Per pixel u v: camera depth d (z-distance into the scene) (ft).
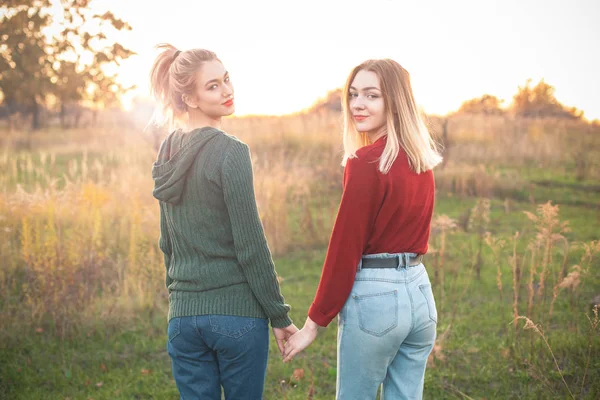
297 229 23.38
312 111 47.88
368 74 6.73
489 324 14.06
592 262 17.01
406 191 6.41
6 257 16.12
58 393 10.98
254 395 6.68
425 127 6.77
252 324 6.46
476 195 30.76
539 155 39.01
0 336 12.87
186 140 6.44
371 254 6.53
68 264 14.42
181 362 6.68
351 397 6.65
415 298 6.54
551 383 10.68
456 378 11.38
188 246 6.51
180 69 6.53
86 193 19.94
